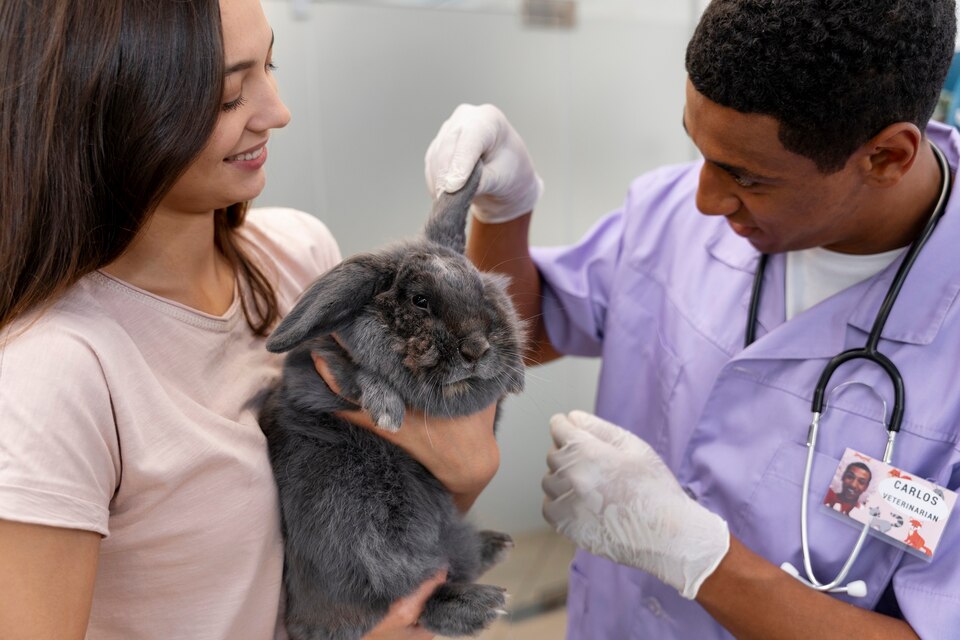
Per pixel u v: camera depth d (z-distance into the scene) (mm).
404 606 1589
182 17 1138
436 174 1990
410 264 1563
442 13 3166
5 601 1057
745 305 1986
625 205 2438
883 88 1404
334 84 3018
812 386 1788
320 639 1634
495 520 3848
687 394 2045
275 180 3016
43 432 1104
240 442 1420
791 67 1371
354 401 1521
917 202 1692
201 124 1189
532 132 3607
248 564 1421
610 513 1870
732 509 1869
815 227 1653
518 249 2320
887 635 1522
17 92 1112
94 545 1169
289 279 1780
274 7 2859
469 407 1601
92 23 1097
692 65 1524
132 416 1236
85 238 1181
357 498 1520
